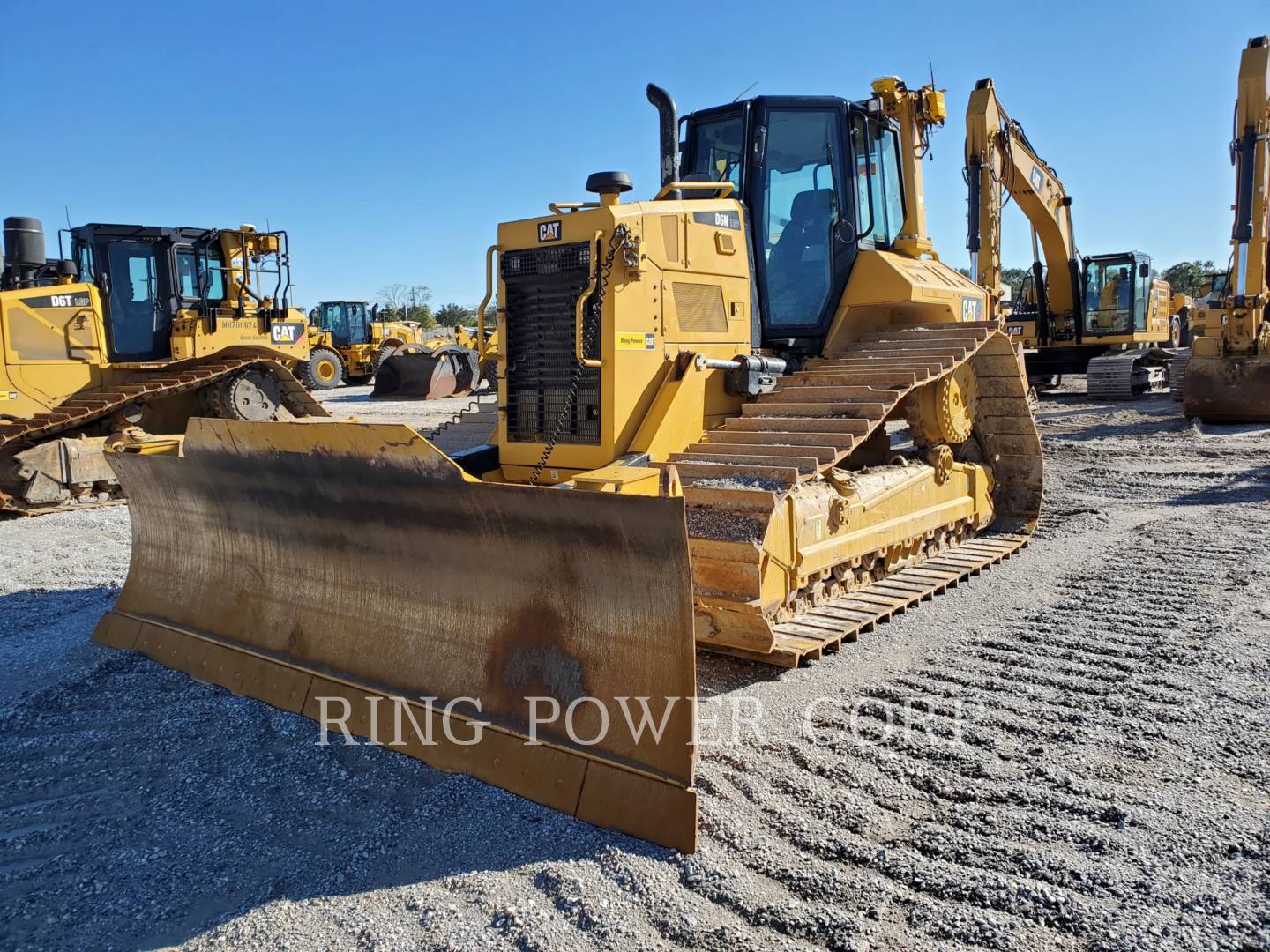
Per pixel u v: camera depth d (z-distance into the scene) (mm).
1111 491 10031
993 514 7938
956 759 3787
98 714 4492
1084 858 3049
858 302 6242
